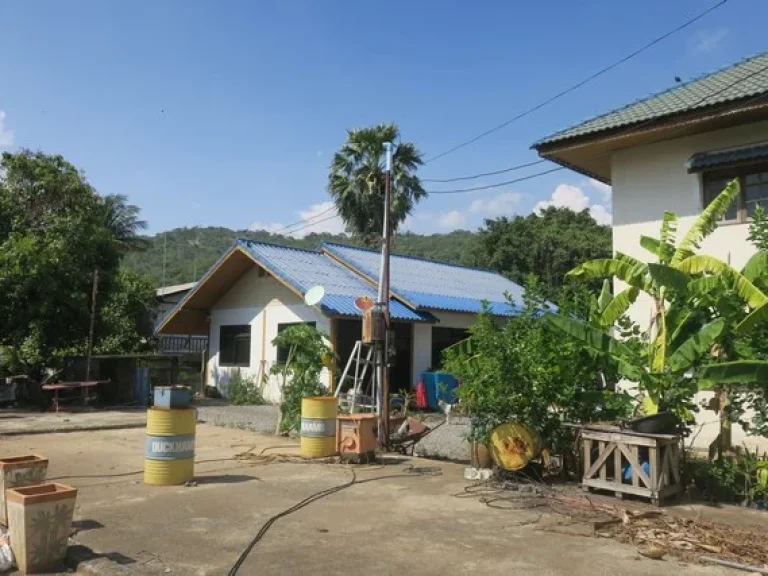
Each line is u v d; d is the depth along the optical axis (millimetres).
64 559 5195
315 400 9969
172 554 5305
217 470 8930
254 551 5395
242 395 19172
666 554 5352
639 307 11328
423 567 5023
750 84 10719
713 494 7453
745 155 10242
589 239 35031
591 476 7523
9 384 18547
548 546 5562
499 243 35812
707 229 8844
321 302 16688
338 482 8125
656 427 7426
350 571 4926
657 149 11656
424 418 15797
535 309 8922
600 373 8977
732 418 7641
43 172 19312
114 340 25406
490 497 7344
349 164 30109
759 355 7434
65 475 8539
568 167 13492
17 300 17953
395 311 17812
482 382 8391
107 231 20422
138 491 7555
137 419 15219
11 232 18547
